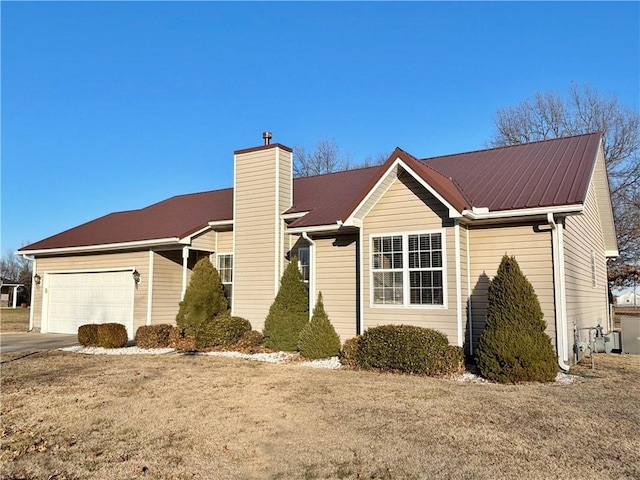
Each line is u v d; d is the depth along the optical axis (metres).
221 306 14.82
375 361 9.96
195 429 6.12
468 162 14.62
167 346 14.09
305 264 14.51
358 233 12.60
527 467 4.73
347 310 12.64
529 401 7.23
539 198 9.95
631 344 12.98
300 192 16.66
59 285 19.59
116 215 21.97
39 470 4.93
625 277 28.78
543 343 8.86
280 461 5.03
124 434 5.99
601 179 15.01
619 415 6.47
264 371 10.00
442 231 10.48
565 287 10.19
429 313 10.47
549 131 32.25
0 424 6.48
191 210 18.59
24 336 18.25
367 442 5.52
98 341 14.27
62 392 8.29
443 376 9.28
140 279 16.98
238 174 15.43
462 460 4.94
